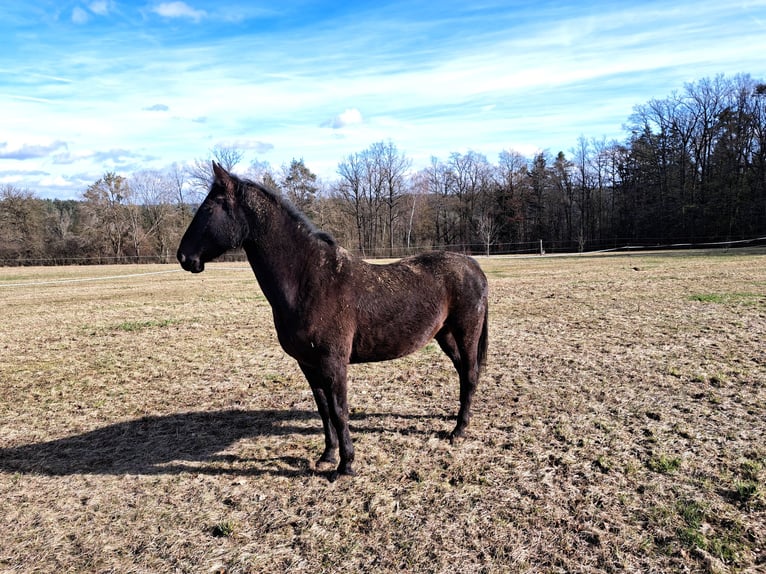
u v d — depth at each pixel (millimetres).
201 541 3246
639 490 3613
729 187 42062
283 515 3518
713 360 6699
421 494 3697
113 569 2996
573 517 3318
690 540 3018
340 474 4020
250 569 2949
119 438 5000
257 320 11430
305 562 2992
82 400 6199
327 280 3809
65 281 24594
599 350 7508
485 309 4676
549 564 2875
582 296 13055
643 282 15391
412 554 3008
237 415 5562
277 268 3791
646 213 48562
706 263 21781
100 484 4059
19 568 3023
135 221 53594
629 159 53000
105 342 9508
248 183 3848
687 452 4145
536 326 9477
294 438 4902
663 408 5148
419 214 60375
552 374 6473
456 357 4797
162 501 3766
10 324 11875
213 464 4375
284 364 7633
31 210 50531
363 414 5398
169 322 11406
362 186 57000
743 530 3094
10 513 3637
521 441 4512
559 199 57562
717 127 44750
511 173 57531
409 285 4129
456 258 4594
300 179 52719
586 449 4297
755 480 3652
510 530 3203
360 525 3359
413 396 5906
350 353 4012
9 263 47844
